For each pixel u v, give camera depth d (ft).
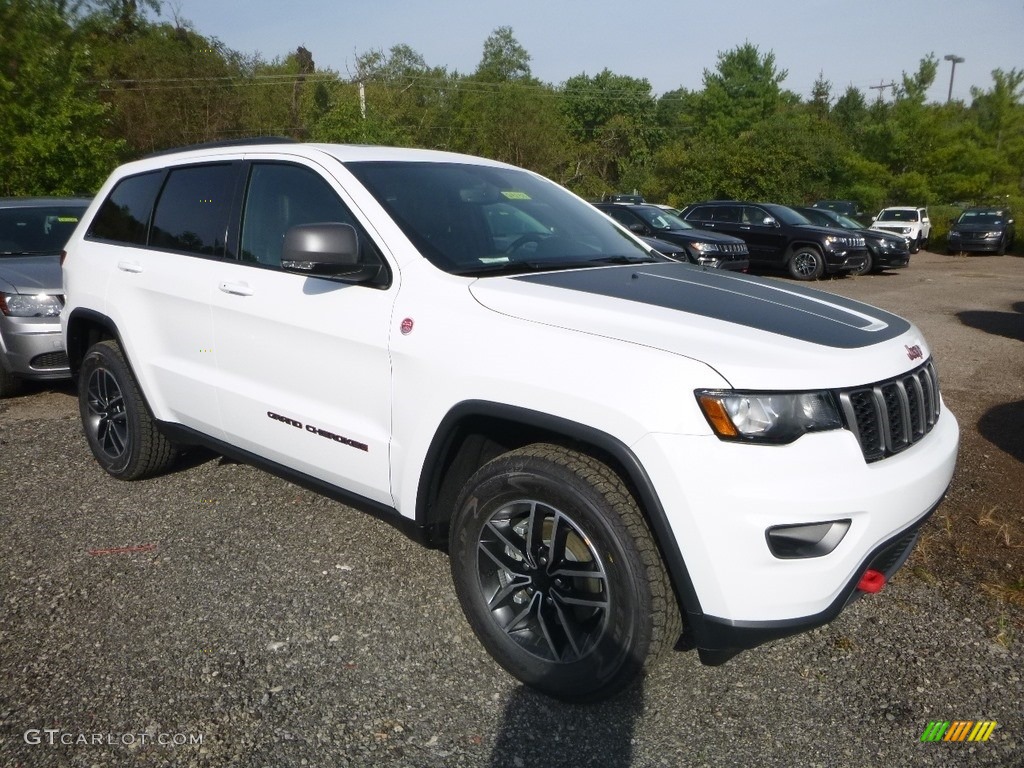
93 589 11.59
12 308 20.93
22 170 50.34
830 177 126.93
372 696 9.34
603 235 13.10
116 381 14.96
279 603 11.26
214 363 12.80
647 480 8.13
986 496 15.21
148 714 8.97
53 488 15.34
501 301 9.58
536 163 172.24
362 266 10.67
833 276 61.67
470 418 9.62
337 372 10.89
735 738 8.75
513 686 9.55
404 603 11.29
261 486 15.37
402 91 182.91
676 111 242.78
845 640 10.53
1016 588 11.79
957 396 22.98
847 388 8.38
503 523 9.49
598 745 8.62
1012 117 135.64
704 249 48.83
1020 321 37.37
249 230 12.57
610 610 8.60
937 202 123.54
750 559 7.93
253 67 153.89
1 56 51.24
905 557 9.63
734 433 7.93
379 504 10.83
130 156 109.40
